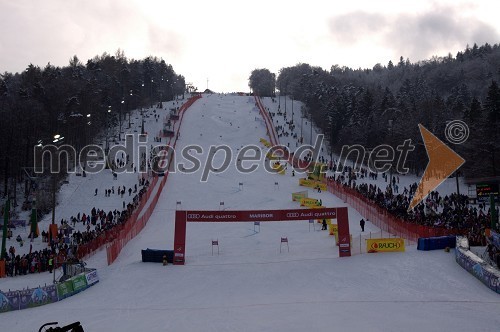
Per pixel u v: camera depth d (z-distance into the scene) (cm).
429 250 3222
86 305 2383
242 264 3091
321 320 1978
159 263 3194
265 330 1875
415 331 1795
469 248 3059
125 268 3092
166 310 2244
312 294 2448
